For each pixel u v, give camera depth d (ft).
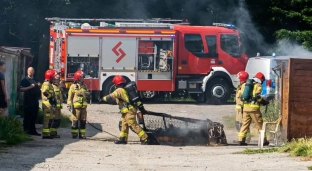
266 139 98.84
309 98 94.99
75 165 74.74
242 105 103.30
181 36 176.35
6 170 69.21
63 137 109.09
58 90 107.55
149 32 173.17
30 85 107.76
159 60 174.40
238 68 178.40
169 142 102.47
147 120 105.19
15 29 225.56
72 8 211.41
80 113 107.76
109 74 172.24
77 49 171.22
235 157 82.64
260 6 223.92
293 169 69.77
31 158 79.30
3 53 118.11
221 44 178.09
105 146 96.78
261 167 72.38
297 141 90.48
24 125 109.09
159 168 73.36
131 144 101.24
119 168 73.15
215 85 176.55
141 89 173.99
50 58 177.37
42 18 214.28
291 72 94.84
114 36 171.94
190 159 81.46
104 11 215.72
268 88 155.43
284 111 97.45
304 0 217.56
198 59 176.96
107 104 169.58
